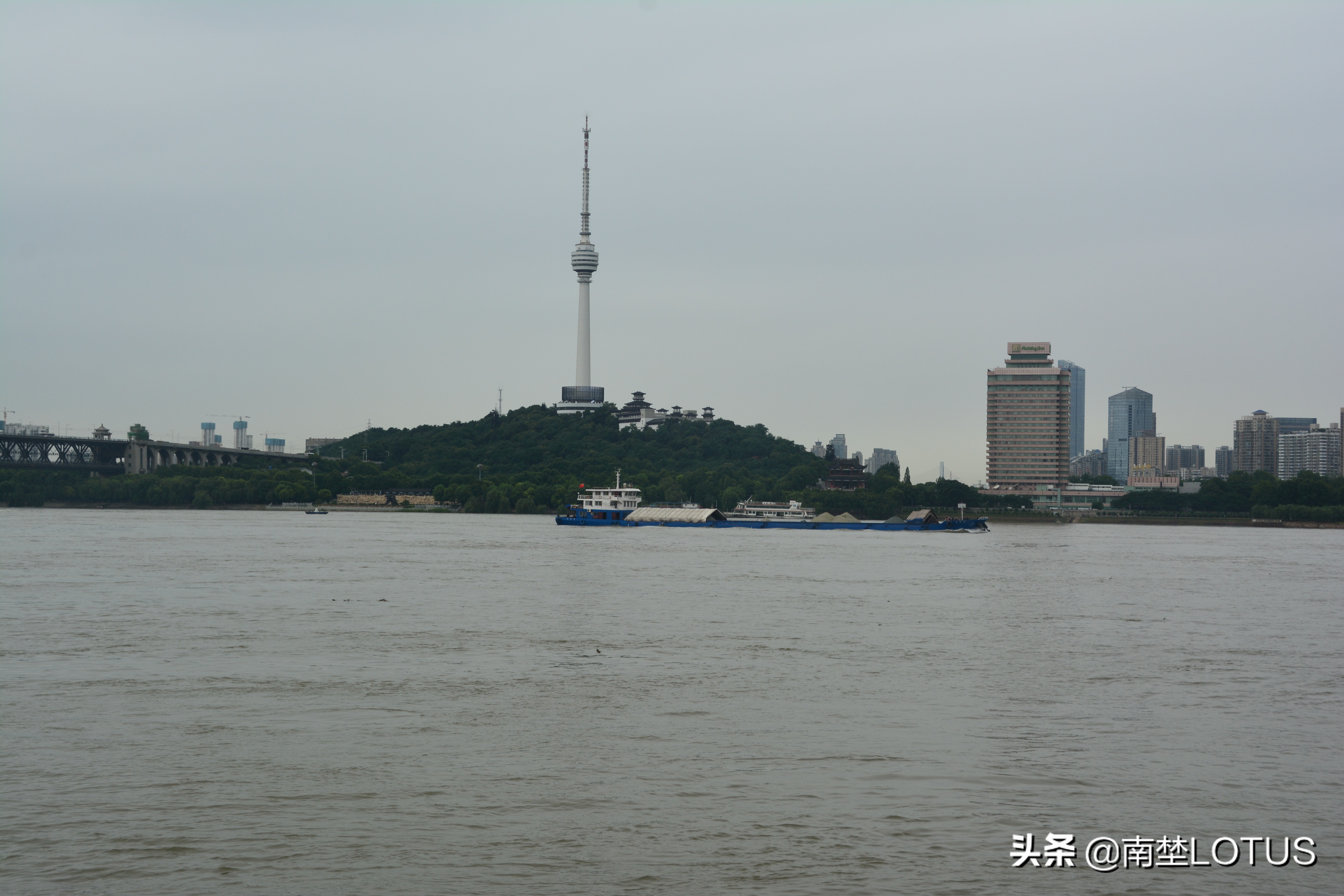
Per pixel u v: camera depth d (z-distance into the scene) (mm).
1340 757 67312
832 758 65500
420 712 76250
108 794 57750
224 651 100438
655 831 53438
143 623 117688
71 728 71125
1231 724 75812
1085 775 62938
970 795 59125
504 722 73500
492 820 54594
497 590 157125
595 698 81312
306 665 94062
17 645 102562
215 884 47062
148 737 69000
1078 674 94125
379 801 57125
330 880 47562
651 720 74500
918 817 55719
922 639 113500
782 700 81500
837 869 49344
